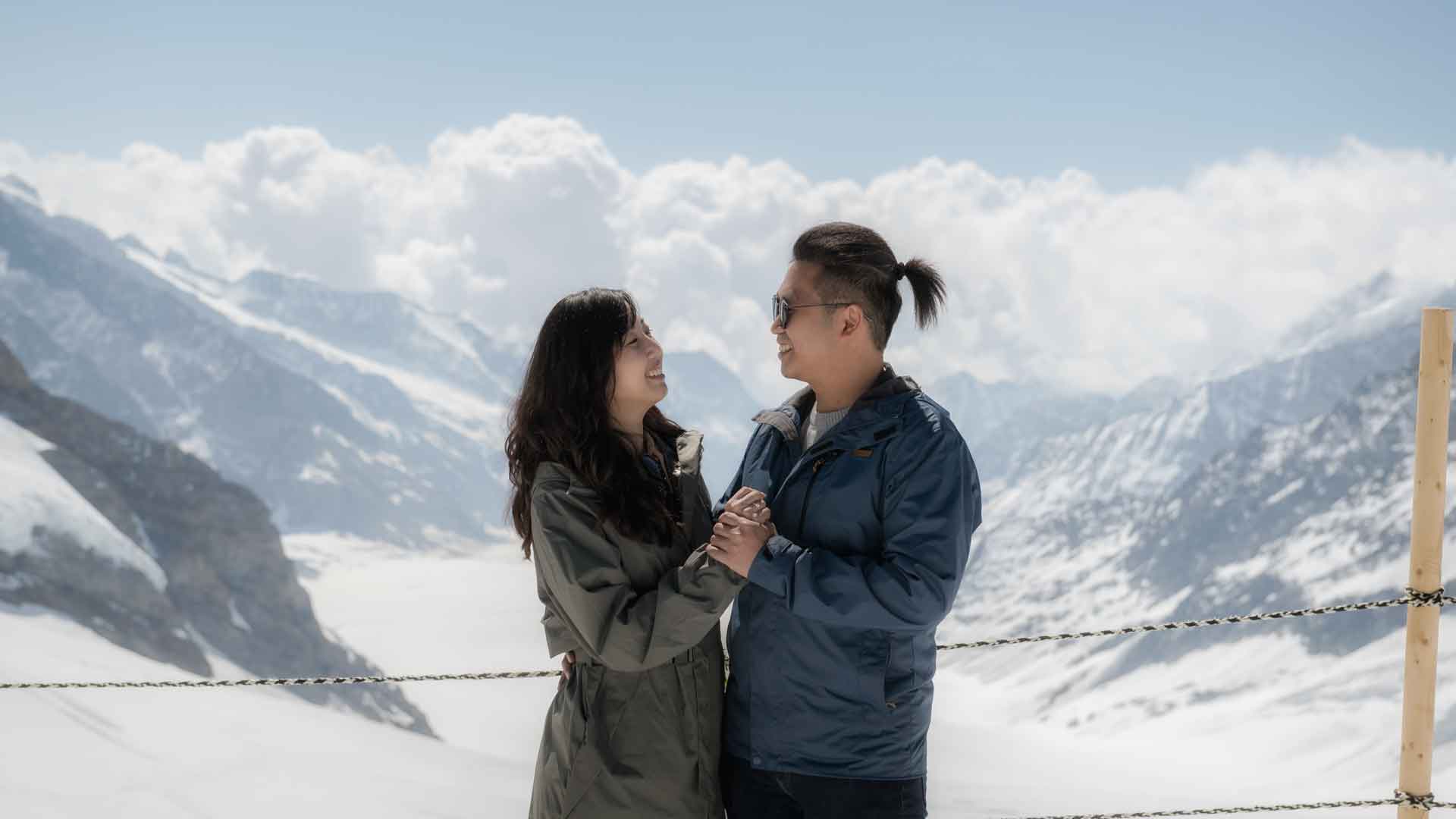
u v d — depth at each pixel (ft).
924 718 11.03
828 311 11.00
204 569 309.83
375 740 148.97
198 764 104.01
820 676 10.72
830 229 11.20
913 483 10.50
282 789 97.14
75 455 317.42
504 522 11.36
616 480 10.57
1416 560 10.84
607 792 10.61
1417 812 10.99
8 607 217.97
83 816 76.43
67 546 248.52
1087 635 11.09
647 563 10.70
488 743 330.13
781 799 10.98
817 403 11.53
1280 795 363.56
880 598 10.12
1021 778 313.94
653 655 10.27
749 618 11.11
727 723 11.35
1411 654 10.92
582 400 10.69
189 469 337.31
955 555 10.37
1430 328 10.62
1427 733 10.94
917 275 11.27
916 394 11.01
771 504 11.23
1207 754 515.09
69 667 168.55
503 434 11.13
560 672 11.37
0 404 315.99
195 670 248.11
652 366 11.03
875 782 10.73
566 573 10.33
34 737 98.63
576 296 11.02
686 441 11.51
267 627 315.99
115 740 108.58
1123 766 405.39
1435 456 10.74
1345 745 493.36
